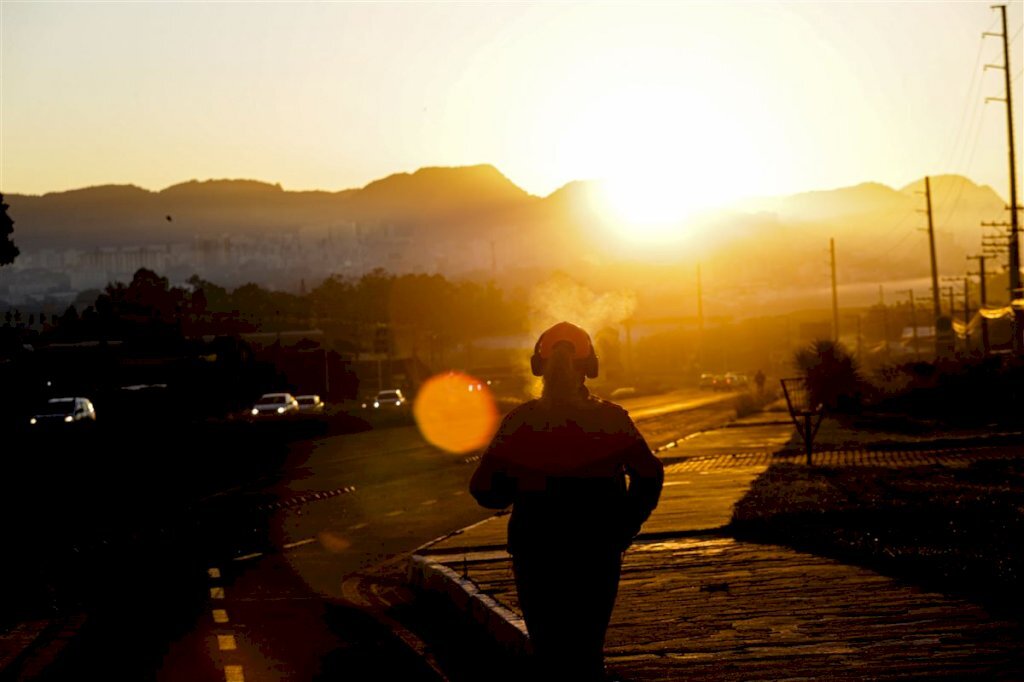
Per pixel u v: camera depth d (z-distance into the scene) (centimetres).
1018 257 5922
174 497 2630
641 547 1454
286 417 4866
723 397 8819
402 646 1052
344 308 16000
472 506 2352
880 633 905
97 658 1017
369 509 2347
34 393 4734
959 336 7369
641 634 953
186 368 5397
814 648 870
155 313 5684
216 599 1340
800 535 1427
